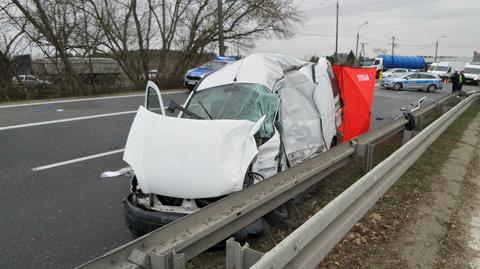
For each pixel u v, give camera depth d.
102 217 5.23
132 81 24.52
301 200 5.76
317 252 3.21
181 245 2.90
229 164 4.14
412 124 9.30
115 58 24.67
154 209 4.09
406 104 19.70
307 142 6.38
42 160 7.77
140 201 4.24
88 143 9.20
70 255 4.28
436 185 6.54
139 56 25.22
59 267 4.05
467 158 8.65
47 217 5.20
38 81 19.64
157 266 2.61
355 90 8.40
